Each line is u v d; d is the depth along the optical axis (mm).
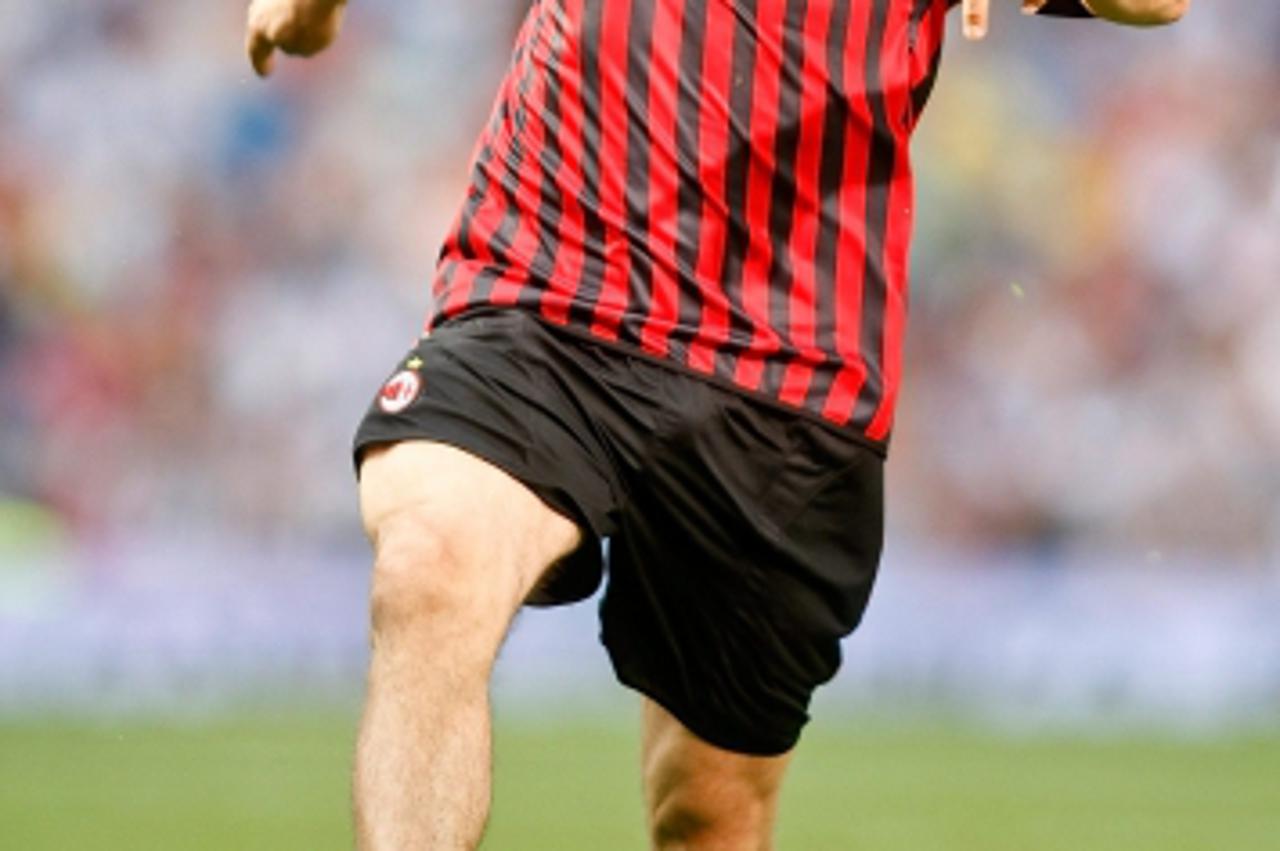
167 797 31781
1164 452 55219
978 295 56969
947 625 50406
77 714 45500
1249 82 60000
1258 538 54781
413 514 12281
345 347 56375
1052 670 50281
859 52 13453
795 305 13547
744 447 13523
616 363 13242
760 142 13375
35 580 50219
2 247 56531
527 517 12633
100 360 55156
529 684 49406
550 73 13609
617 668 14445
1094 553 54594
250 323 56219
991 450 55094
